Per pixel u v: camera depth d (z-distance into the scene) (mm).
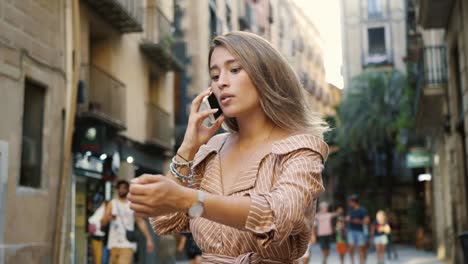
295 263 1695
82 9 13203
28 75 9102
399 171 40219
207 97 1896
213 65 1720
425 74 16188
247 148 1727
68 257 10648
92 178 13242
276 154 1608
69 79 10516
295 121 1704
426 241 26781
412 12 21250
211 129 1819
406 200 39781
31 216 9000
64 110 10297
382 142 35000
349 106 35344
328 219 15383
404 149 31484
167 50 17500
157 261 15164
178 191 1310
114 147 14539
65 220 10453
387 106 34719
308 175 1514
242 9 29562
